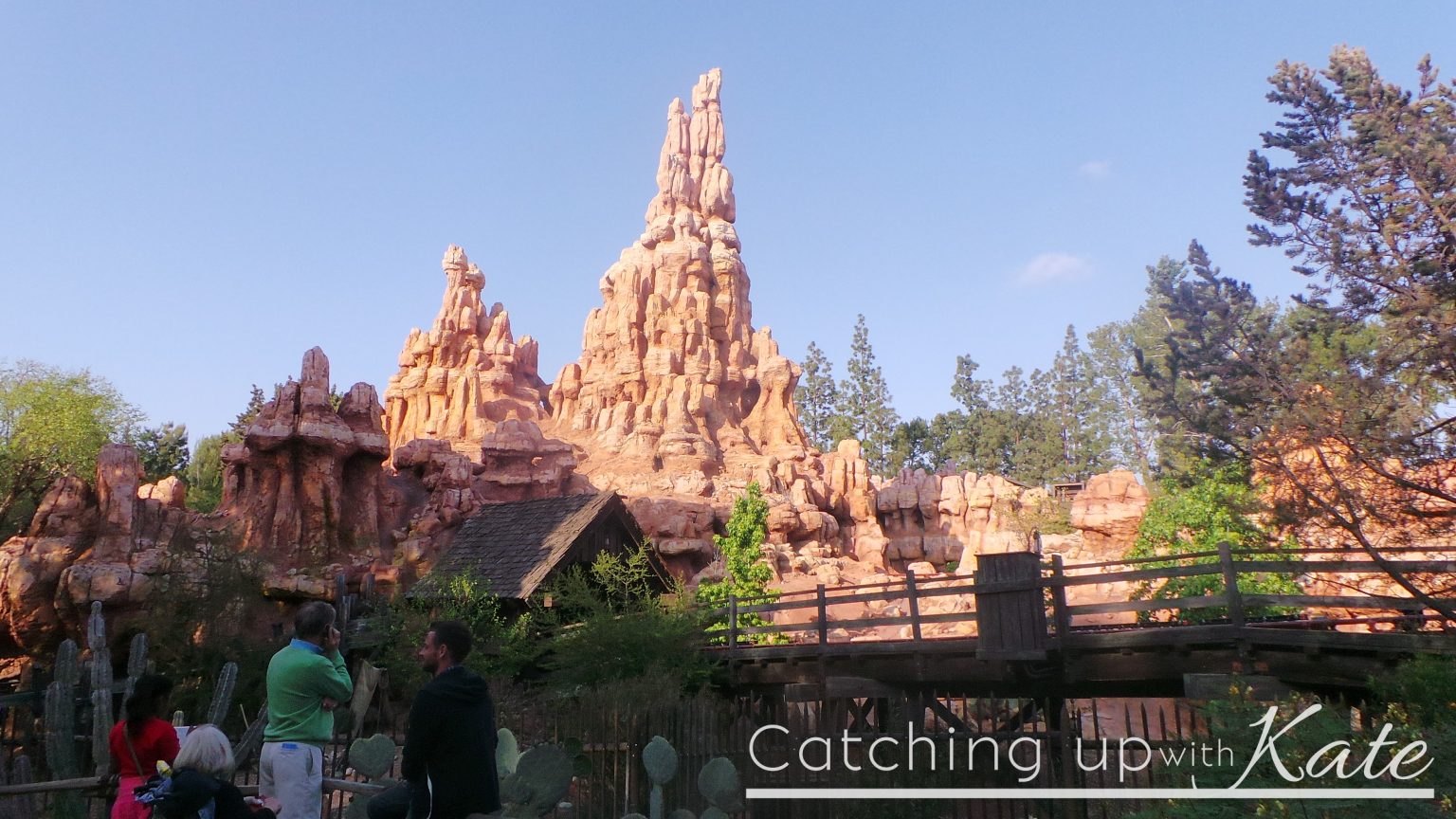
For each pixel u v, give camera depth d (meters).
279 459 24.97
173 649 18.52
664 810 9.89
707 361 48.81
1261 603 11.98
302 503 24.88
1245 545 18.73
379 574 24.33
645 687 12.98
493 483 34.06
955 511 45.19
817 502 43.66
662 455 42.88
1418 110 12.81
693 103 61.16
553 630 18.72
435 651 5.25
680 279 51.88
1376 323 13.12
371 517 25.97
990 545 41.25
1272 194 13.31
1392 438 11.41
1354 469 12.13
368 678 9.25
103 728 12.20
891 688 15.83
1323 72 13.39
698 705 10.83
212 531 21.58
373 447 26.23
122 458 21.91
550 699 15.05
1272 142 13.70
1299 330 12.87
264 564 21.55
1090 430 79.06
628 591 21.30
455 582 20.06
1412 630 12.54
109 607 19.67
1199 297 12.88
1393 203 12.84
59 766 12.31
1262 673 11.98
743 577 24.89
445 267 52.03
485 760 4.98
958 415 86.56
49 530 20.89
